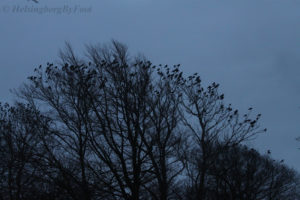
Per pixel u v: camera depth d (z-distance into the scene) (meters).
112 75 21.75
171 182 20.50
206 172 21.03
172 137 21.22
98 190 19.41
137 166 19.73
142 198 20.78
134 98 21.25
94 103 21.38
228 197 21.20
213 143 21.28
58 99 21.84
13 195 21.58
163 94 21.66
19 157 20.72
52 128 21.38
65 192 19.83
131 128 20.86
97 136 21.05
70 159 20.59
